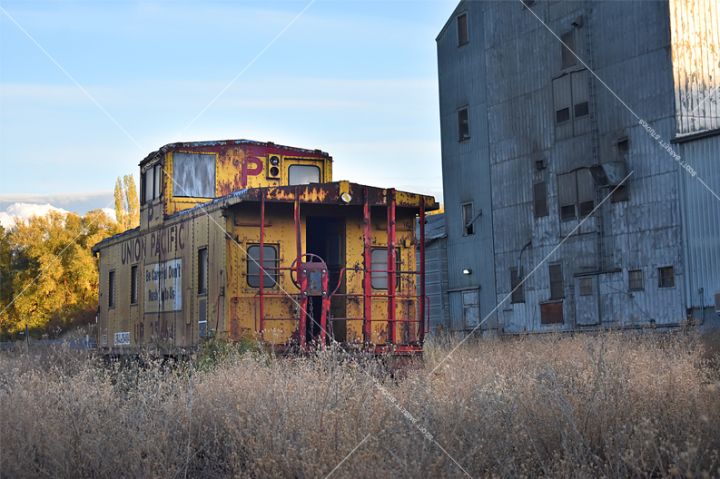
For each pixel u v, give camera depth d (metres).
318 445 7.68
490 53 37.84
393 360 14.79
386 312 15.75
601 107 32.19
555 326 33.88
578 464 7.00
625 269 30.91
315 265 14.47
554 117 34.34
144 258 18.88
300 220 15.29
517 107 36.25
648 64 30.31
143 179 19.22
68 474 7.86
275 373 10.25
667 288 29.28
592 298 32.25
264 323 14.56
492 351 19.42
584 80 32.81
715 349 19.30
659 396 9.00
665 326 29.23
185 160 17.66
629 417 8.18
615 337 19.62
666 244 29.41
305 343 14.12
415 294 16.12
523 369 12.67
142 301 18.83
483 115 38.25
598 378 9.13
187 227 16.48
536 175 35.19
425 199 15.81
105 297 21.56
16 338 52.19
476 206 38.66
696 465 6.56
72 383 9.91
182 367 13.55
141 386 10.22
